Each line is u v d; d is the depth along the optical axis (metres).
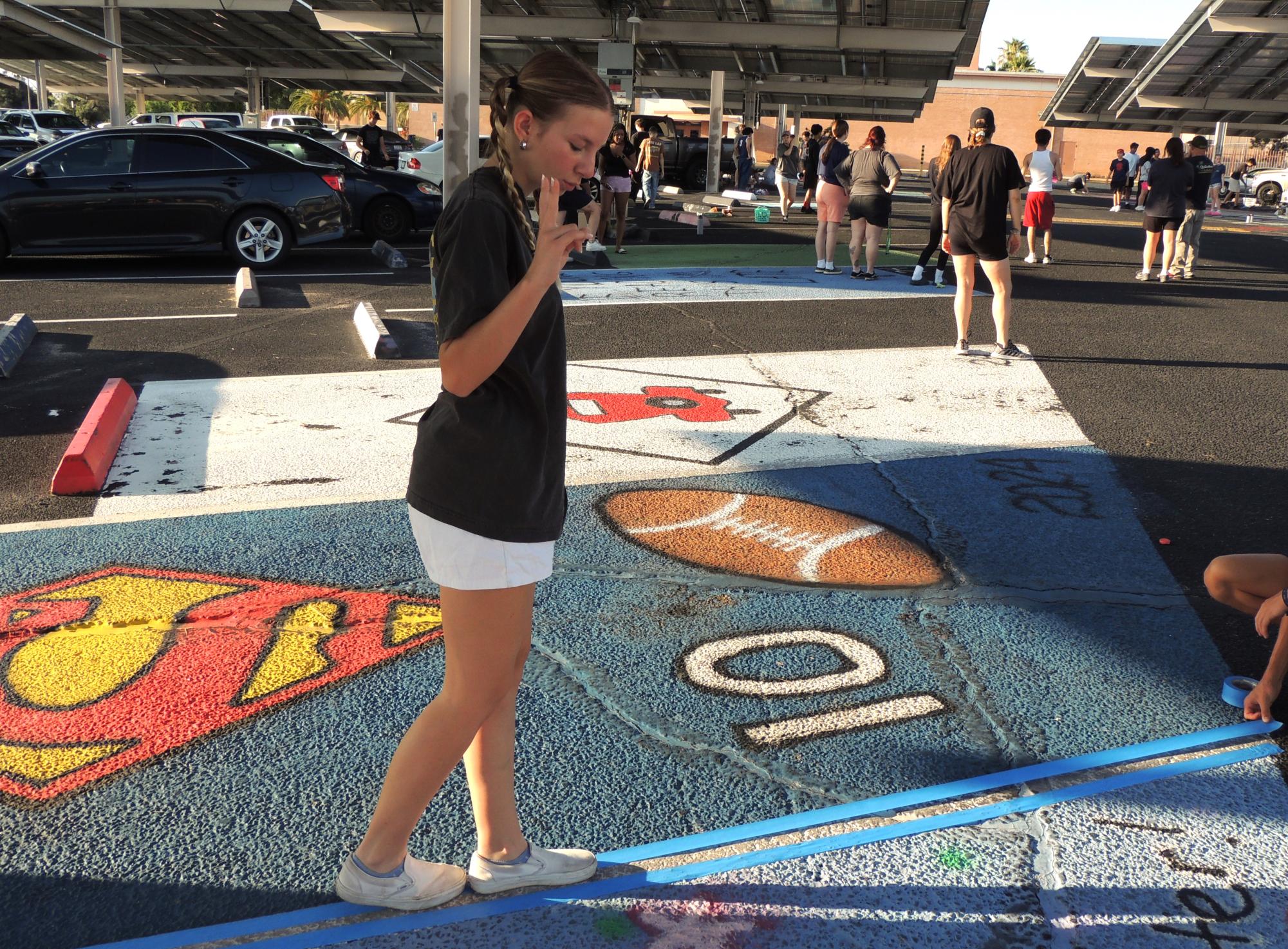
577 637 3.43
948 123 58.94
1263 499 4.87
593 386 6.74
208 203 11.73
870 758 2.78
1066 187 43.94
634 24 21.52
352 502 4.60
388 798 2.11
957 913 2.21
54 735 2.83
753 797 2.60
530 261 1.86
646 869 2.33
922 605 3.71
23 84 48.16
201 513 4.45
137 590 3.71
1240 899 2.26
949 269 12.40
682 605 3.67
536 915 2.20
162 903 2.22
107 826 2.47
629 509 4.60
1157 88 30.86
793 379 6.97
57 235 11.42
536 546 1.96
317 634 3.41
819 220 11.70
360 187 14.39
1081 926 2.18
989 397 6.61
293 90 58.38
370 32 21.72
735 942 2.13
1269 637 2.99
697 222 16.28
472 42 8.65
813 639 3.44
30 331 7.88
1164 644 3.46
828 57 27.22
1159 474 5.19
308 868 2.34
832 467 5.20
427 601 3.65
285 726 2.88
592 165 1.85
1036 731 2.92
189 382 6.70
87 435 5.00
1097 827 2.50
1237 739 2.89
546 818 2.51
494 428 1.87
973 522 4.52
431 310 9.28
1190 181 11.49
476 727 2.07
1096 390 6.80
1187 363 7.60
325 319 8.93
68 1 23.17
